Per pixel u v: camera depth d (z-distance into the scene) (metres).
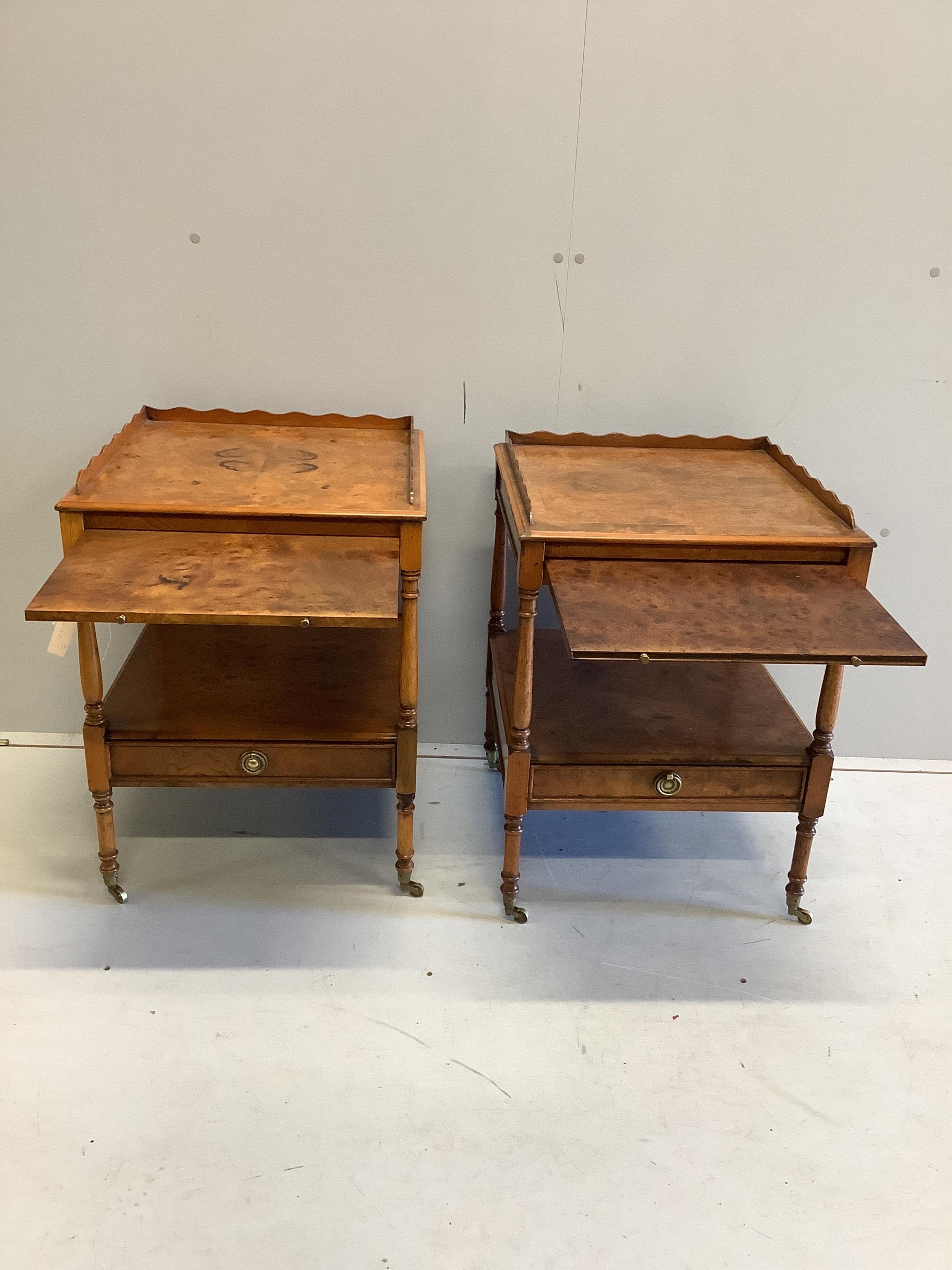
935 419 2.80
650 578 2.16
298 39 2.39
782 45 2.44
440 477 2.84
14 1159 1.83
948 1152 1.92
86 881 2.51
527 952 2.36
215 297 2.62
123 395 2.71
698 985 2.29
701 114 2.49
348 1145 1.88
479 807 2.87
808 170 2.55
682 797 2.38
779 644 1.96
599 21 2.40
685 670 2.77
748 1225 1.77
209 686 2.52
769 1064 2.09
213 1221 1.74
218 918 2.41
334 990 2.22
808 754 2.38
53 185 2.49
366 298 2.63
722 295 2.66
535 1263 1.69
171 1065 2.02
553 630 2.96
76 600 1.93
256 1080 2.00
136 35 2.37
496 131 2.49
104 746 2.29
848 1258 1.73
